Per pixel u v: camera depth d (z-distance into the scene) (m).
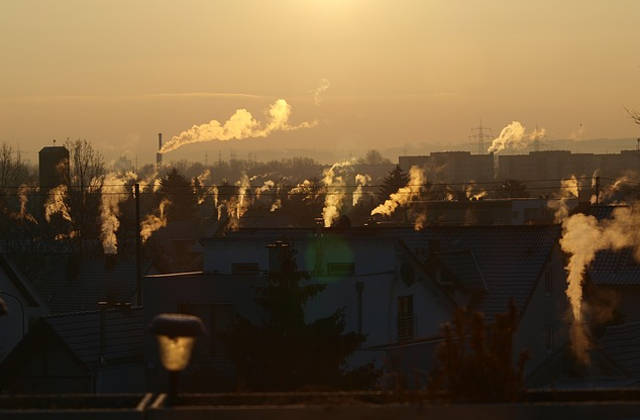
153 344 100.75
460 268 122.19
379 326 107.56
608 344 94.44
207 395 34.75
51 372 103.19
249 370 87.56
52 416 32.41
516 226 130.12
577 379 87.75
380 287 108.06
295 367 87.00
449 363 35.47
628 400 35.75
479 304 118.69
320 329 89.69
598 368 88.69
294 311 91.38
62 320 105.38
